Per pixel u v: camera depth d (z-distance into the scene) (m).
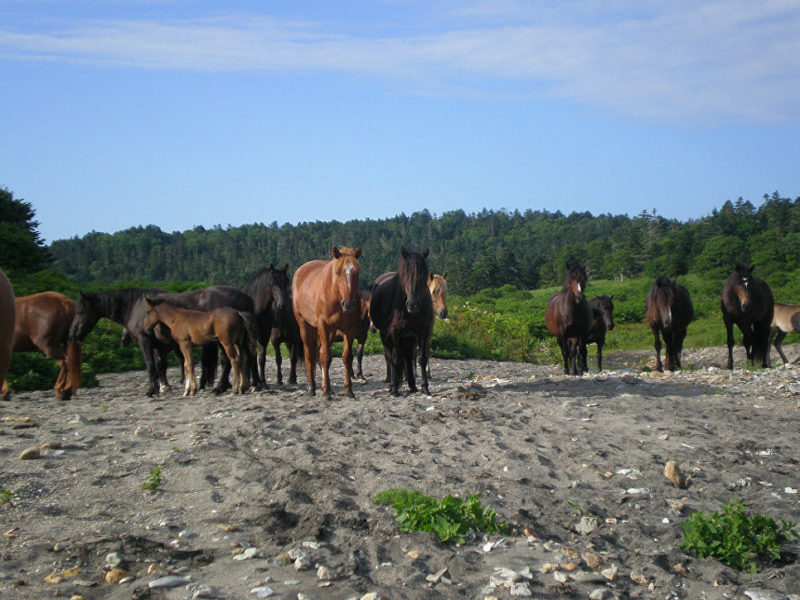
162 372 12.53
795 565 4.34
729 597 3.88
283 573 3.97
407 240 179.12
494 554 4.30
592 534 4.73
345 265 9.48
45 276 21.16
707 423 8.12
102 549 4.23
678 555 4.43
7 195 35.31
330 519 4.75
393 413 8.35
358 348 14.30
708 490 5.73
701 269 83.44
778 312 19.78
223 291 12.09
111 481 5.51
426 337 10.34
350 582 3.84
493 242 182.50
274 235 170.00
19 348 11.48
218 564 4.12
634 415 8.38
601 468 6.24
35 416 8.84
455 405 9.04
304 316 10.68
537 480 5.84
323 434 7.20
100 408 9.85
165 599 3.65
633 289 73.50
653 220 156.75
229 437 6.93
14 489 5.21
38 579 3.88
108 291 12.05
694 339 32.19
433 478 5.72
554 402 9.30
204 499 5.14
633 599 3.86
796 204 112.94
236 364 11.10
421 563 4.16
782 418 8.52
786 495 5.72
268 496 5.18
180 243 149.25
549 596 3.77
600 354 19.30
